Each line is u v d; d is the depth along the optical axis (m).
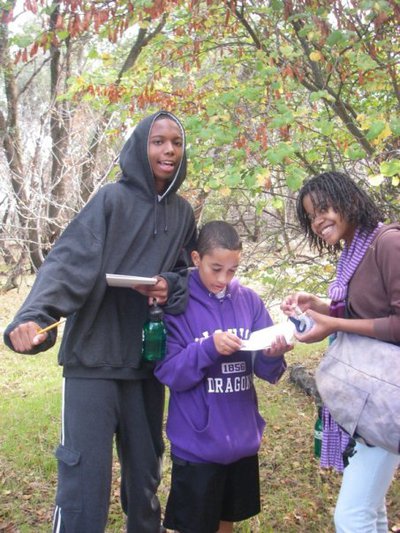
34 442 4.51
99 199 2.41
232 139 3.42
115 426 2.49
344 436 2.39
